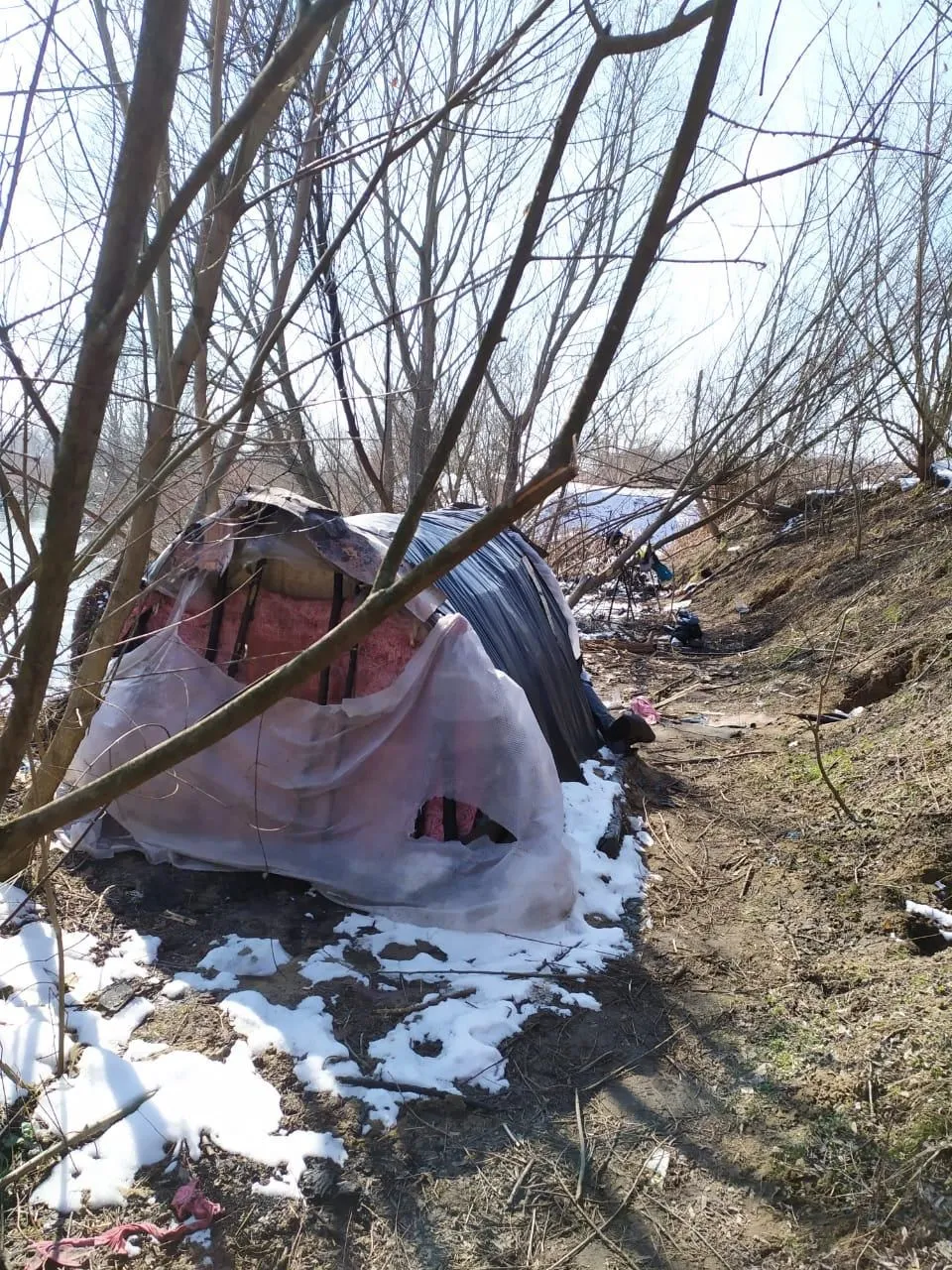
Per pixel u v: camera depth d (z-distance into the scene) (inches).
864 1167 106.5
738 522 650.2
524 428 391.2
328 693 163.5
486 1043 125.5
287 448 197.9
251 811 164.4
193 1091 111.2
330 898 156.5
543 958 145.2
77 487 55.2
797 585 441.1
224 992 131.5
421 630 159.0
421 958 142.8
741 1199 104.1
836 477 602.9
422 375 379.2
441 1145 109.0
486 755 156.4
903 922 157.8
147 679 167.3
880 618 330.0
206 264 113.4
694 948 154.8
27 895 149.1
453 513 272.4
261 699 58.2
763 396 469.1
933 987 135.0
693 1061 126.1
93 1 118.5
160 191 126.0
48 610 58.3
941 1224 98.2
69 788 168.6
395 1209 100.2
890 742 227.3
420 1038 125.8
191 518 177.2
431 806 160.7
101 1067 113.9
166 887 158.2
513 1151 109.2
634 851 190.7
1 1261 90.0
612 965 147.3
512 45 75.6
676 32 47.9
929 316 438.0
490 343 51.0
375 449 436.8
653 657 392.2
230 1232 96.1
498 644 191.8
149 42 48.6
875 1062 121.8
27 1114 107.9
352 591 162.4
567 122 48.9
